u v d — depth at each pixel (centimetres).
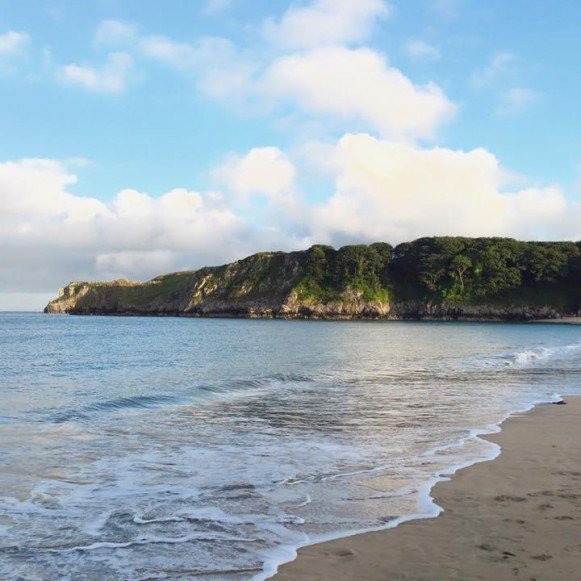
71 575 439
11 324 10162
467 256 13538
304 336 5722
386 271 14400
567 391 1667
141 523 555
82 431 1017
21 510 584
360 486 688
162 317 16338
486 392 1628
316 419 1175
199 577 439
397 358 2939
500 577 436
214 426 1090
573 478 730
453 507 609
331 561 468
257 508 604
